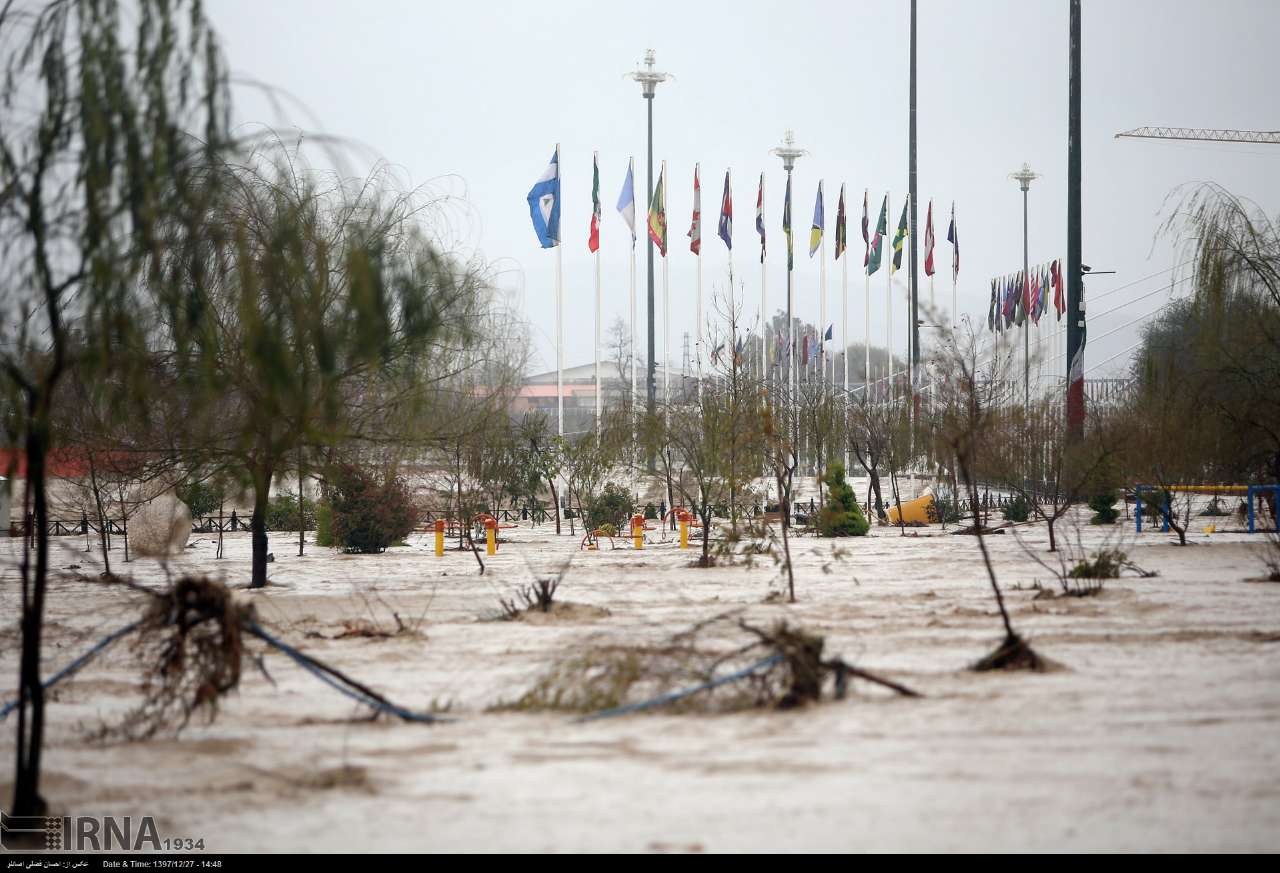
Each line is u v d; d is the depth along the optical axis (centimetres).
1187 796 1584
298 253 2423
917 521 9738
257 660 2247
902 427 9988
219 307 3456
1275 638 2995
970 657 2788
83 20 1819
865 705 2222
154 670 2312
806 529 8575
